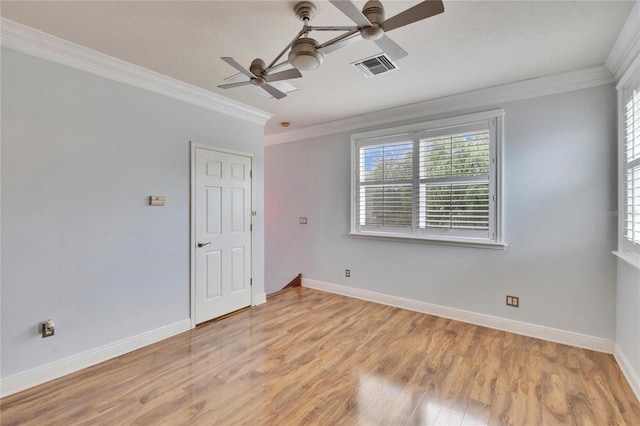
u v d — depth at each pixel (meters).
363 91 3.24
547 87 2.92
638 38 2.00
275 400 2.06
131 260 2.78
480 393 2.13
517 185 3.10
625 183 2.46
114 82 2.66
